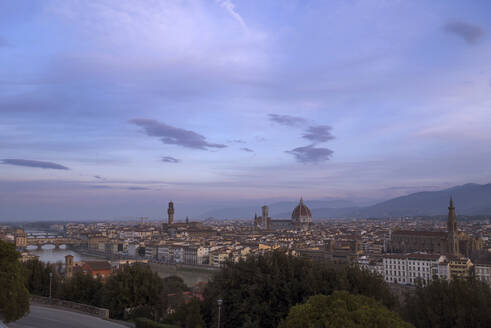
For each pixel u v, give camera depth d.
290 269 75.12
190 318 73.75
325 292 72.25
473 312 70.56
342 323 48.50
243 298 74.56
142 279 101.94
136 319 82.50
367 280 77.81
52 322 84.31
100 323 85.19
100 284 113.00
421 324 76.88
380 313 50.88
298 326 51.59
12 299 74.62
